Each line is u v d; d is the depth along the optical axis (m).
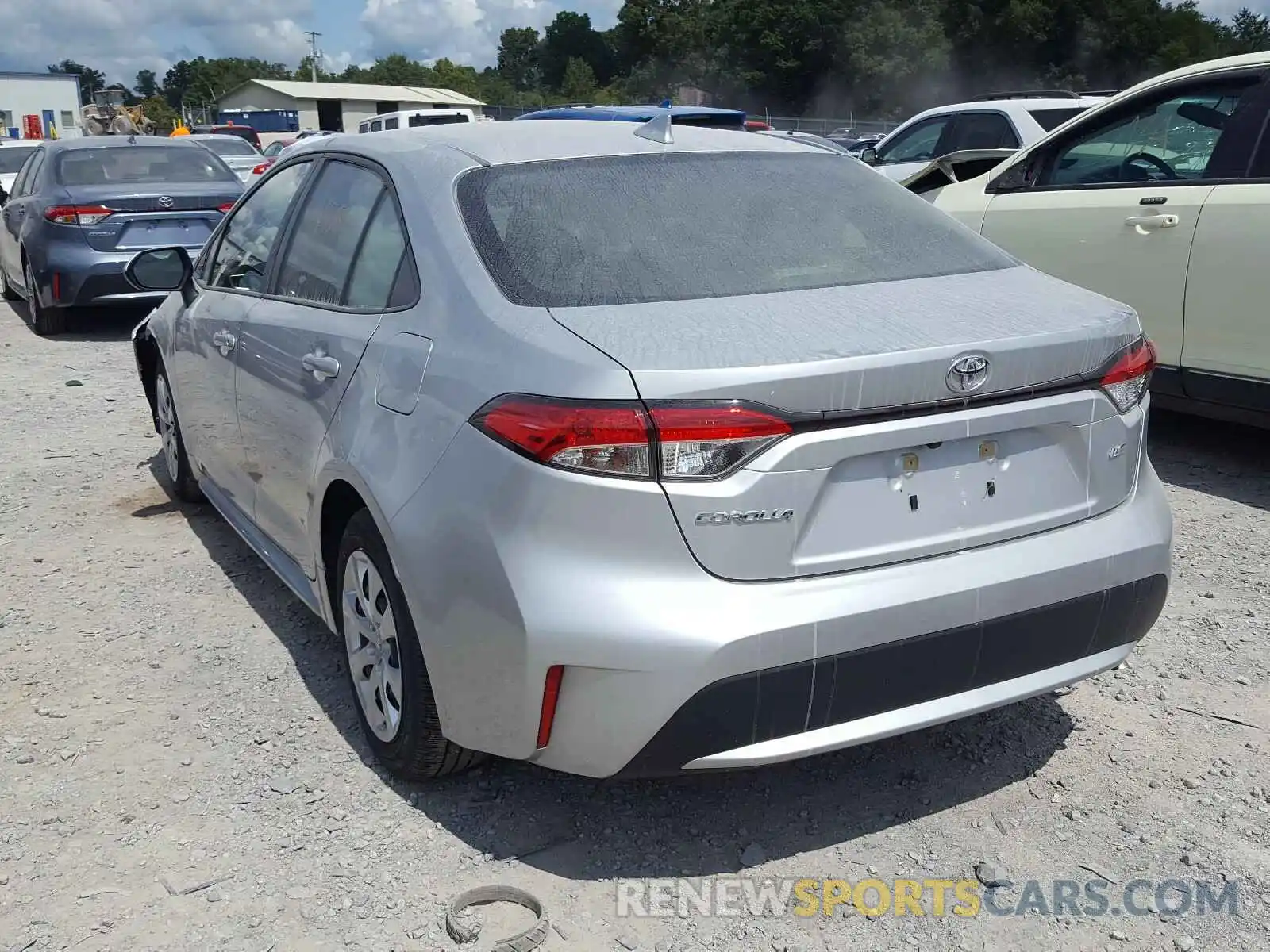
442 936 2.56
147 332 5.30
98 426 6.84
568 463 2.42
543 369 2.50
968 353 2.53
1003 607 2.64
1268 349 5.07
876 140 18.42
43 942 2.54
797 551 2.47
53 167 9.92
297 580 3.76
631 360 2.43
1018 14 66.25
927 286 2.96
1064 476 2.78
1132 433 2.89
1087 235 5.78
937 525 2.61
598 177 3.21
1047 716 3.48
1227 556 4.62
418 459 2.74
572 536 2.43
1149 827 2.95
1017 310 2.81
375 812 3.01
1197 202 5.28
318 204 3.76
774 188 3.35
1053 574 2.70
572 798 3.07
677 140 3.53
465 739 2.74
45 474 5.90
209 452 4.53
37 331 10.12
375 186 3.44
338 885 2.73
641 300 2.74
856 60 70.50
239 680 3.72
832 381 2.42
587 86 106.50
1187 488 5.44
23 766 3.23
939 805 3.05
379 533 2.95
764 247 3.04
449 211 3.05
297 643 3.97
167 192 9.59
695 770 2.53
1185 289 5.35
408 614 2.86
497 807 3.03
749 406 2.38
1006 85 68.44
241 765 3.23
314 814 3.00
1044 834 2.93
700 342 2.50
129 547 4.89
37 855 2.84
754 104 75.25
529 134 3.48
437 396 2.74
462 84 122.06
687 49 85.88
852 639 2.48
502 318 2.70
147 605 4.30
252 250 4.20
